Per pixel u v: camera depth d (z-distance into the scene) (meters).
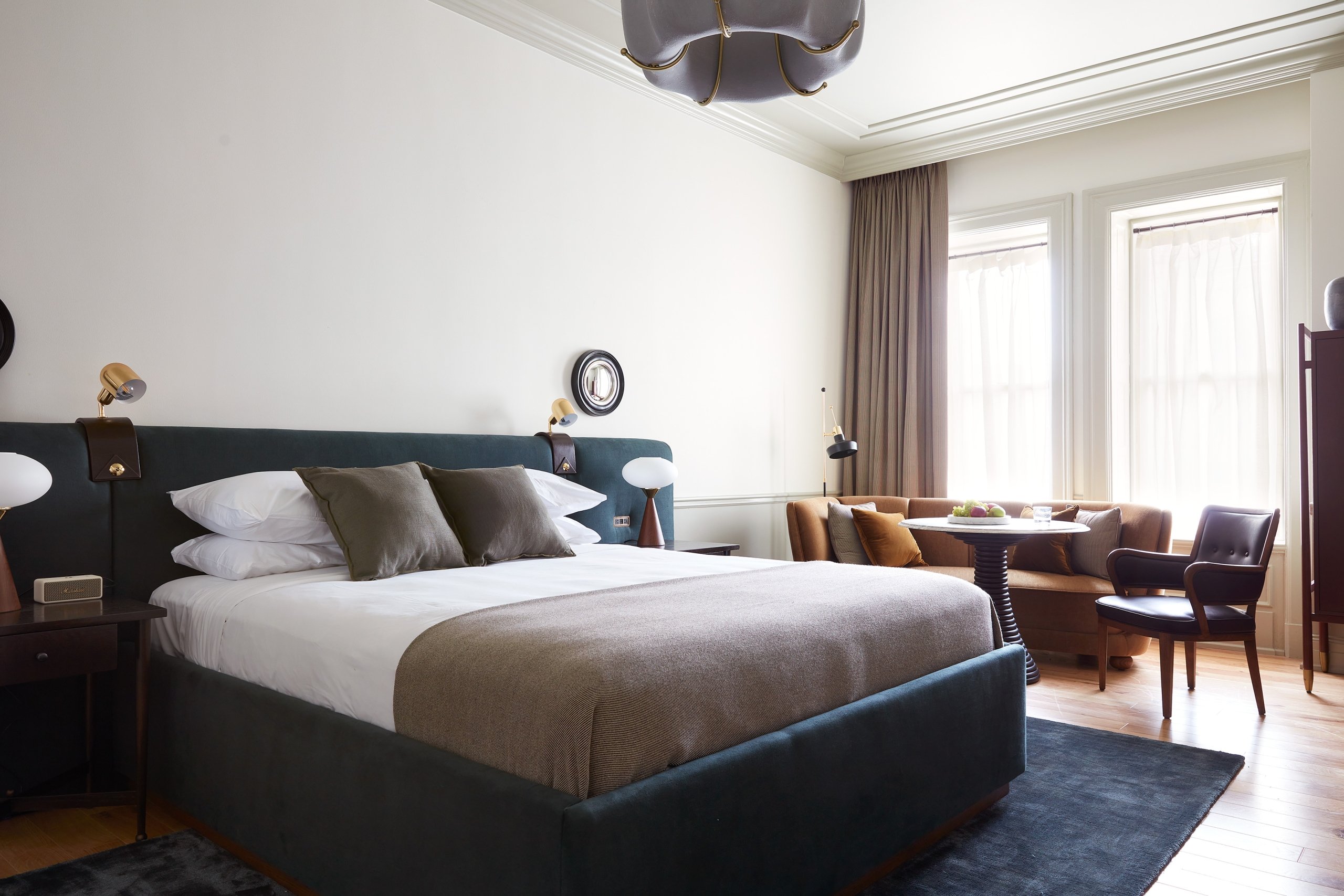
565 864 1.33
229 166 2.96
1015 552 4.56
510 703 1.55
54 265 2.59
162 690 2.39
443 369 3.57
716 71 2.39
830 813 1.83
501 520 2.95
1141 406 5.10
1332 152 4.12
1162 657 3.40
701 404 4.79
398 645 1.81
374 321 3.35
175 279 2.84
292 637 2.03
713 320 4.86
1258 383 4.77
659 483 3.95
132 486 2.63
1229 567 3.36
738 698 1.71
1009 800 2.53
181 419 2.85
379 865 1.68
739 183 5.02
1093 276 5.03
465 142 3.66
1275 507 4.71
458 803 1.52
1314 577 3.94
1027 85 4.60
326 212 3.21
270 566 2.57
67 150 2.61
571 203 4.09
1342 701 3.63
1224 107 4.62
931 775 2.15
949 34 4.06
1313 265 4.16
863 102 4.82
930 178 5.50
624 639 1.68
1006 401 5.53
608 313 4.27
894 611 2.23
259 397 3.04
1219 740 3.10
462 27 3.65
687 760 1.59
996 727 2.42
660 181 4.54
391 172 3.41
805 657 1.89
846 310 5.85
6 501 2.14
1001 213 5.35
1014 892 1.99
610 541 4.07
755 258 5.13
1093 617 4.16
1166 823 2.37
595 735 1.44
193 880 2.00
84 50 2.64
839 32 2.00
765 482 5.21
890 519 4.73
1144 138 4.88
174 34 2.83
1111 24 3.97
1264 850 2.24
